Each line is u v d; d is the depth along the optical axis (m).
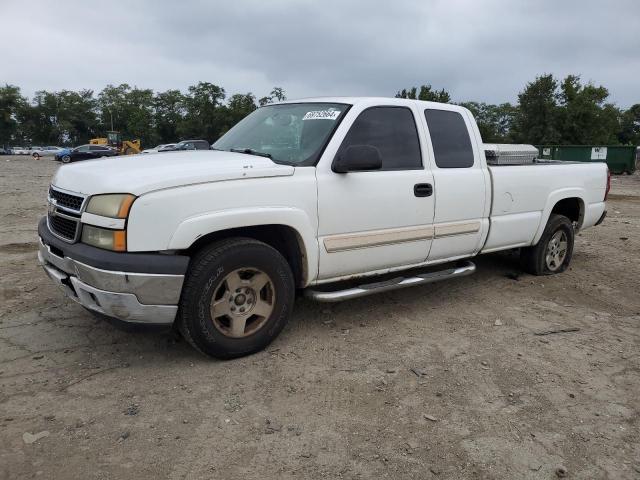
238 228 3.79
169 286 3.34
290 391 3.40
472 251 5.24
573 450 2.92
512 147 5.86
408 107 4.68
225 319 3.76
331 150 4.09
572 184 6.22
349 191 4.13
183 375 3.54
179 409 3.14
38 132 108.00
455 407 3.29
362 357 3.93
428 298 5.37
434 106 4.91
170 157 3.96
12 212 10.64
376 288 4.41
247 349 3.79
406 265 4.72
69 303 4.79
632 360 4.07
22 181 20.02
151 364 3.68
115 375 3.51
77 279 3.48
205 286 3.50
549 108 45.16
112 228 3.25
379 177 4.32
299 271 4.11
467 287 5.80
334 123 4.23
